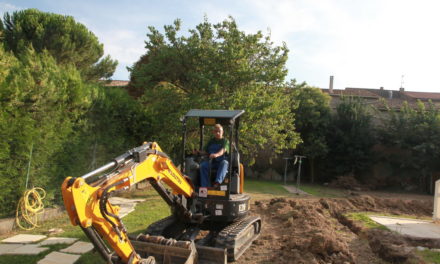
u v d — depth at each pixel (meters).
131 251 4.20
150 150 4.83
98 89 11.04
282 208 10.80
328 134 23.22
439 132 20.56
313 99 23.48
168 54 12.59
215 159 6.55
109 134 11.42
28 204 7.80
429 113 21.67
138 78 13.29
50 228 7.91
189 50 12.61
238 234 5.96
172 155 14.58
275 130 13.31
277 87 13.27
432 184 21.19
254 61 13.23
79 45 17.33
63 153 9.16
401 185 22.58
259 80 12.68
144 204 10.90
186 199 6.05
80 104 9.41
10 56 9.03
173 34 12.81
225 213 6.15
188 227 6.61
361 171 22.92
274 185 19.95
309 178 24.11
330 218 10.43
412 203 14.08
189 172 6.58
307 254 6.25
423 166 21.27
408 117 22.05
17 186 7.89
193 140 13.02
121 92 12.80
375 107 24.52
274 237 7.79
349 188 20.88
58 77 8.94
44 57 10.39
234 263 6.12
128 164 4.40
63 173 9.27
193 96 12.13
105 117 11.09
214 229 6.77
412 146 21.38
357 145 22.28
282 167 23.64
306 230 8.05
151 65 13.12
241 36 12.96
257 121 12.52
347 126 22.91
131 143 13.01
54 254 6.09
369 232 8.35
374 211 12.38
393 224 9.61
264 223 9.22
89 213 3.68
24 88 7.63
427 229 9.16
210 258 5.38
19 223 7.81
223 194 6.17
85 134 10.06
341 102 23.75
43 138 8.36
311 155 22.70
